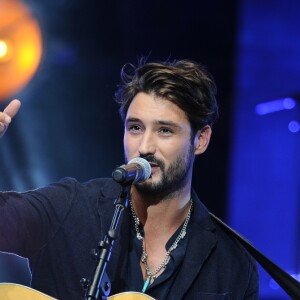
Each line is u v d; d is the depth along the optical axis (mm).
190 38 20391
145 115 6645
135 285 6816
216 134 21547
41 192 7027
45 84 20188
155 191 6684
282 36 22078
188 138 6812
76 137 21156
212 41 20453
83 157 21250
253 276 7176
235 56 20641
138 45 20406
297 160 24531
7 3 19047
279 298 23859
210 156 21656
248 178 24750
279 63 22578
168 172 6668
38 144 20938
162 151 6645
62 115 20844
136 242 6961
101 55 20391
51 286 6793
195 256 6961
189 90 6727
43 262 6840
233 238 7230
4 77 19453
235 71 20844
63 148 21125
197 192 21750
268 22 21812
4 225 6570
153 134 6668
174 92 6672
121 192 5934
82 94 20703
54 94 20500
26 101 20188
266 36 22000
